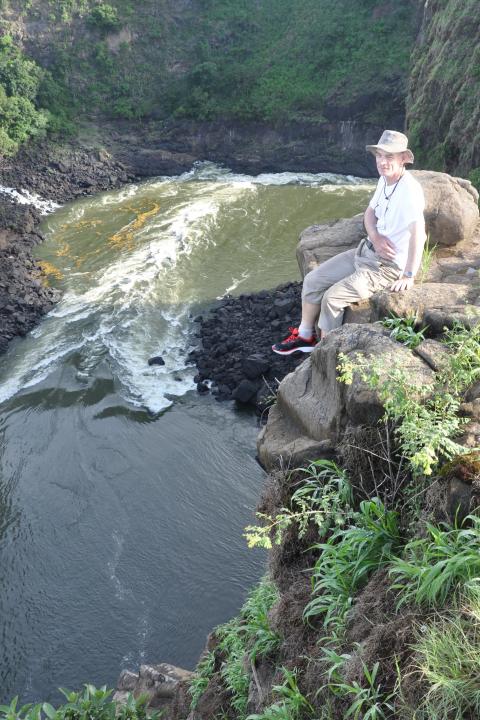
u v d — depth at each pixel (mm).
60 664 13625
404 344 5285
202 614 14320
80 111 43438
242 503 17016
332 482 5172
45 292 27078
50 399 21438
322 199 35875
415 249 6234
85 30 44406
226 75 43250
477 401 4605
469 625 3471
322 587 4590
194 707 6223
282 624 5051
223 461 18562
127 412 20703
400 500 4707
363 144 40594
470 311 5379
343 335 5656
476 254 8148
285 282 27266
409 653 3672
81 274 28781
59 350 23828
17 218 33156
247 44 45312
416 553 4141
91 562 15609
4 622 14414
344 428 5324
